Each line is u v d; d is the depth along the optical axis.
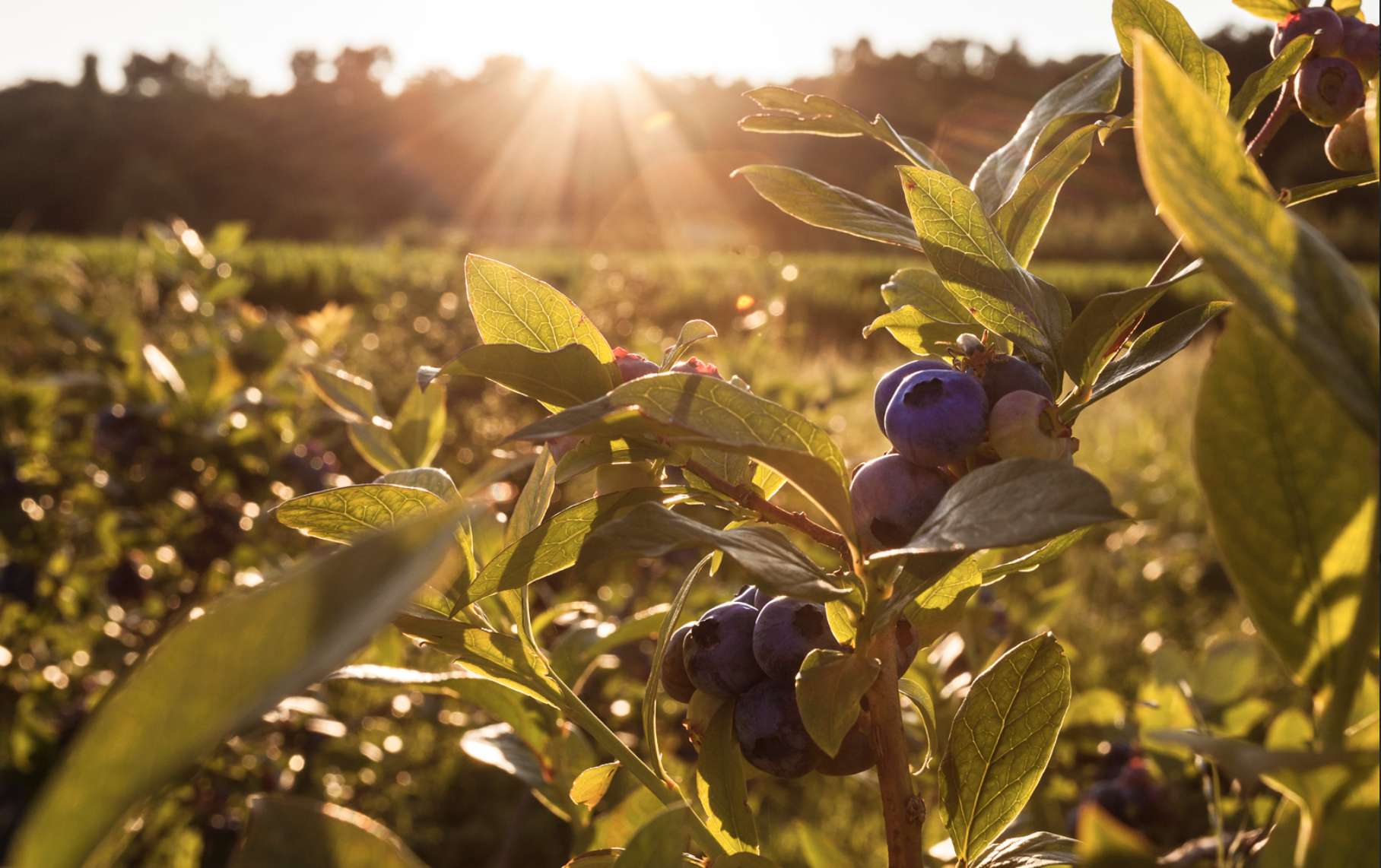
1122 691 1.39
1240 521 0.21
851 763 0.29
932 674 0.52
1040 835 0.30
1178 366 3.91
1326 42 0.32
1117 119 0.34
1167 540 2.22
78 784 0.16
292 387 0.99
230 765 0.83
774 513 0.29
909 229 0.34
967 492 0.24
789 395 1.21
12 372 1.42
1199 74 0.33
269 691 0.16
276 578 0.20
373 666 0.34
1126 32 0.33
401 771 1.12
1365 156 0.33
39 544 1.03
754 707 0.29
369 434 0.45
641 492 0.29
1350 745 0.21
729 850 0.30
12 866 0.16
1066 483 0.23
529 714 0.39
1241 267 0.20
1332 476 0.21
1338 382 0.20
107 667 0.90
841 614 0.28
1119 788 0.52
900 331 0.34
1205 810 0.58
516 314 0.30
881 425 0.29
